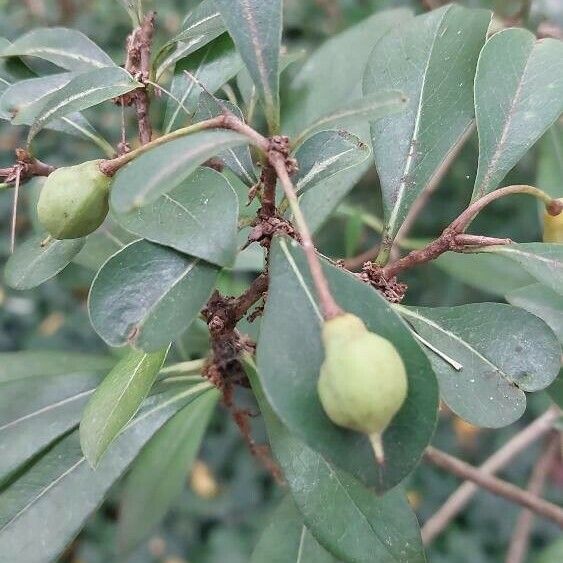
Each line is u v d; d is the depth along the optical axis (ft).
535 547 1.20
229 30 0.31
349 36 0.53
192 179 0.32
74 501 0.40
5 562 0.38
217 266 0.31
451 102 0.40
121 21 1.23
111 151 0.42
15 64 0.44
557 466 1.18
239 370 0.42
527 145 0.38
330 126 0.30
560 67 0.39
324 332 0.25
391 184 0.39
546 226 0.37
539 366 0.34
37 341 1.27
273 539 0.43
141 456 0.59
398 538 0.35
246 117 0.45
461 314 0.35
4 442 0.41
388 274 0.36
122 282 0.31
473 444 1.20
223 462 1.28
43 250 0.38
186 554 1.24
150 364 0.35
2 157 1.31
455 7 0.42
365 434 0.26
